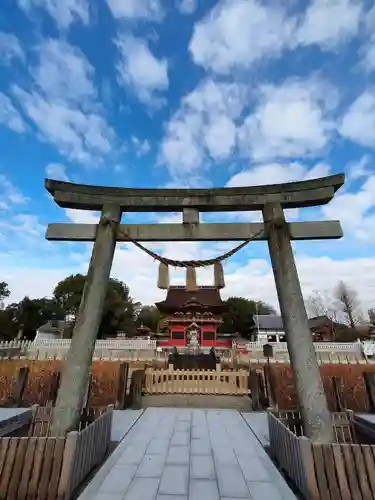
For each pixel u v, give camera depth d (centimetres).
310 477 348
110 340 2569
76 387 461
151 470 443
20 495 346
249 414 854
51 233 592
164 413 846
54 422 437
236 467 457
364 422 509
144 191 618
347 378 1323
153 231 599
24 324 3925
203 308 3322
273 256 558
